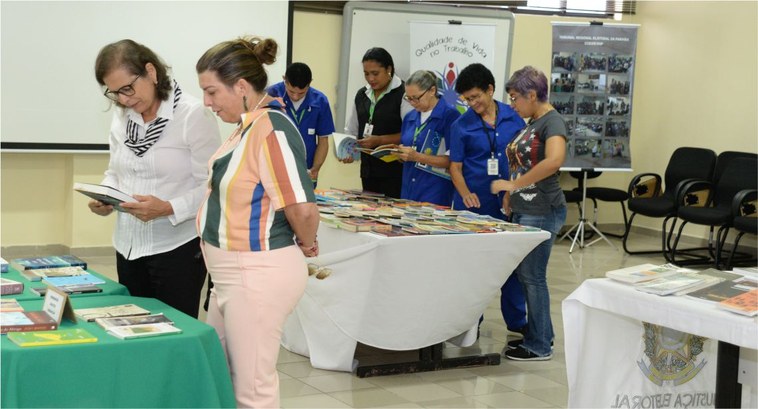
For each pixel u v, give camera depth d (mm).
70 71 6090
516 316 4414
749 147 7660
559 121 3766
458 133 4227
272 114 2148
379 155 4512
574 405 2881
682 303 2477
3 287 2408
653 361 2846
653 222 8664
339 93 7195
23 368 1835
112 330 2020
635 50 7988
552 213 3891
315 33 7164
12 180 6293
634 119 8898
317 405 3357
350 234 3484
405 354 4168
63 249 6523
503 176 4242
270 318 2166
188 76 6445
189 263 2742
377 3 7145
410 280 3461
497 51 7496
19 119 5984
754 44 7598
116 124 2730
